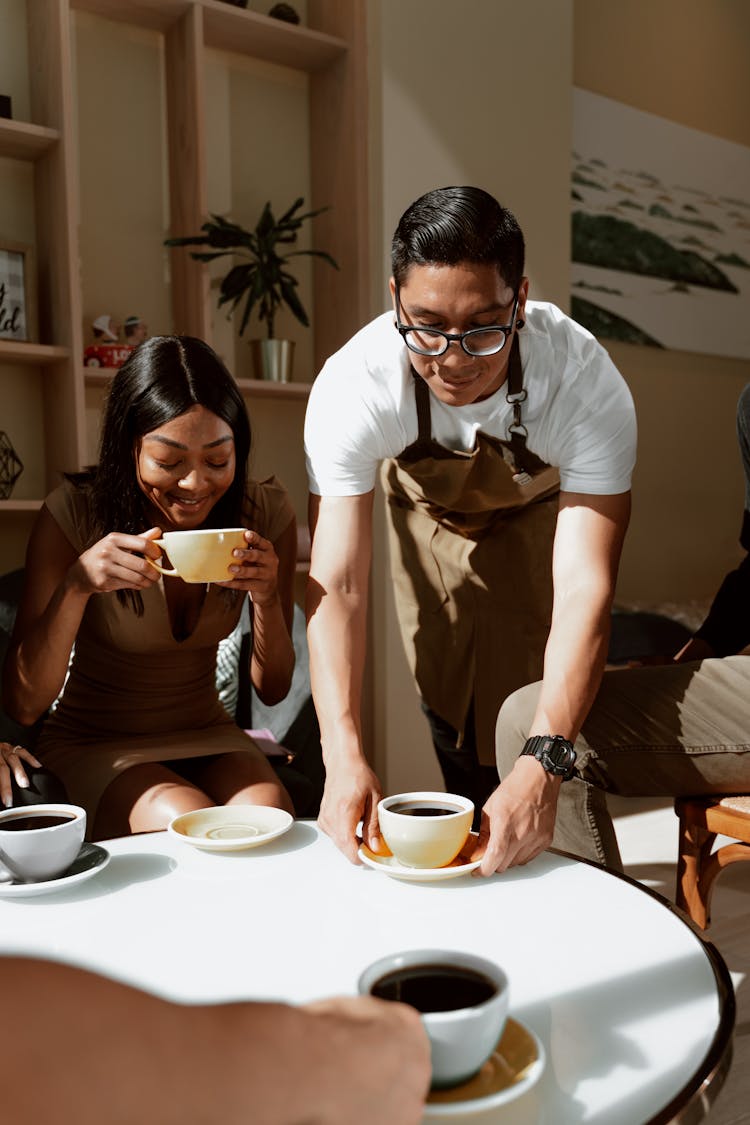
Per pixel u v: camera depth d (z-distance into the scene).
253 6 3.36
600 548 1.49
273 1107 0.42
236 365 3.37
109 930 0.92
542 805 1.14
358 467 1.56
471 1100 0.61
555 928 0.92
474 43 3.38
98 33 3.09
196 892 1.02
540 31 3.55
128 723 1.79
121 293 3.17
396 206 3.24
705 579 5.05
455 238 1.21
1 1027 0.37
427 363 1.30
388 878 1.06
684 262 4.83
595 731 1.50
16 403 3.00
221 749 1.73
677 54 4.83
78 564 1.57
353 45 3.25
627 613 3.67
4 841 1.02
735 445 5.18
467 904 0.98
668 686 1.53
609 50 4.53
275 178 3.44
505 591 2.14
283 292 3.14
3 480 2.90
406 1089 0.47
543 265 3.57
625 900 0.99
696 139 4.87
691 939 0.89
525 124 3.52
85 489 1.79
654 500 4.82
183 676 1.82
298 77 3.46
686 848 1.59
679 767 1.52
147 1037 0.40
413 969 0.67
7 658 1.76
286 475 3.48
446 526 2.16
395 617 3.16
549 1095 0.65
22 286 2.84
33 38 2.90
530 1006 0.77
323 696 1.38
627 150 4.57
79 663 1.83
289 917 0.95
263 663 1.84
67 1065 0.38
